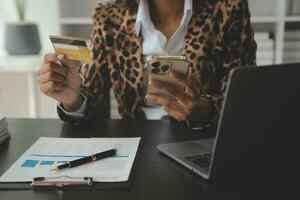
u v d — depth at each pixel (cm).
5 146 102
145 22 146
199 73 144
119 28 150
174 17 153
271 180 80
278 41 231
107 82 150
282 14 228
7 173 83
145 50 147
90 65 147
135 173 84
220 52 147
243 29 148
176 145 99
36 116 238
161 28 153
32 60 241
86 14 262
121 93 149
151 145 102
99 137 108
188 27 147
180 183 79
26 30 246
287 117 76
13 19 270
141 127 117
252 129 75
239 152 77
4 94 235
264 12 257
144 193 75
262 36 233
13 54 251
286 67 71
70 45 107
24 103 237
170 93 106
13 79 233
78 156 93
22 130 116
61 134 112
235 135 75
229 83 70
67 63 117
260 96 72
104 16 151
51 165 87
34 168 86
